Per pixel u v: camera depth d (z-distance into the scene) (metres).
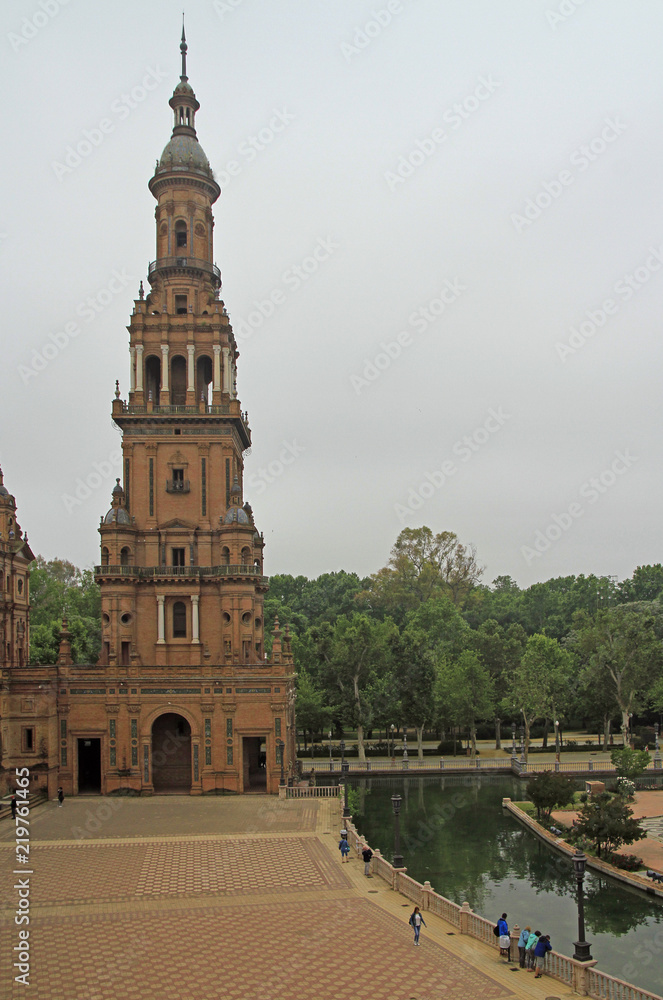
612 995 27.61
